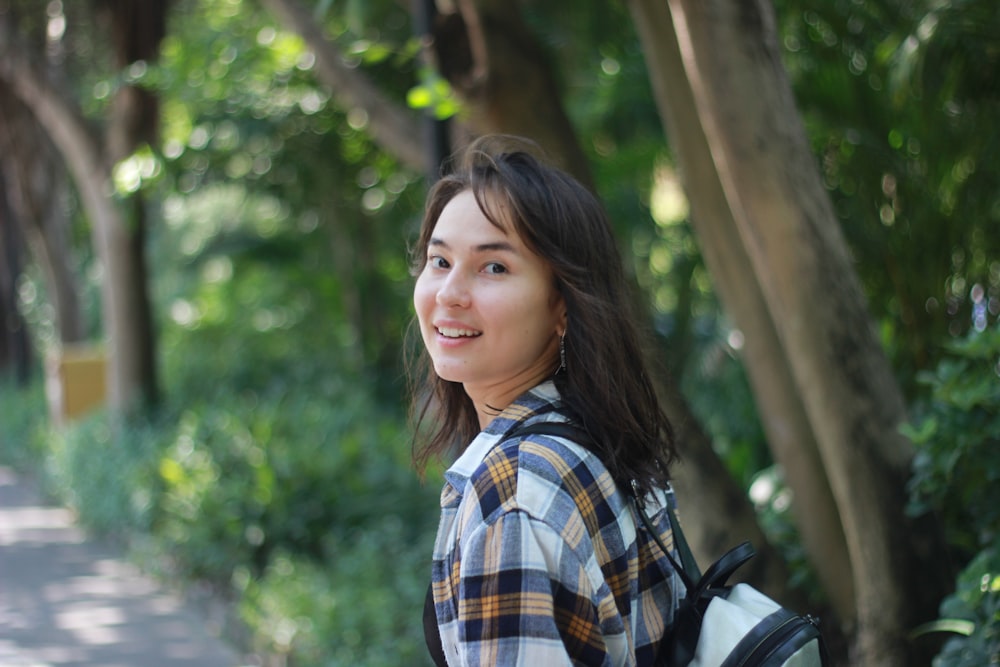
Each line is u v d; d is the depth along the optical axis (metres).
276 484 5.43
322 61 4.91
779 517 3.38
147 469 6.28
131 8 7.09
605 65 5.95
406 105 6.35
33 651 4.57
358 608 4.07
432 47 2.98
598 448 1.23
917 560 2.39
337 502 5.42
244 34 6.64
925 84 3.14
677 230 6.57
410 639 3.86
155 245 13.00
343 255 9.40
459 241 1.26
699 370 5.98
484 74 2.82
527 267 1.26
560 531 1.14
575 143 2.86
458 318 1.26
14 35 7.72
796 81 3.50
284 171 8.09
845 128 3.36
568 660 1.11
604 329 1.24
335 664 3.77
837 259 2.40
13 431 10.00
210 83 6.71
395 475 5.63
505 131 2.83
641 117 5.94
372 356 9.41
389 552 4.80
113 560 6.21
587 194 1.31
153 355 8.16
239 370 10.33
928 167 3.28
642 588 1.29
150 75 6.45
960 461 2.33
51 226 10.84
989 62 3.04
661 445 1.38
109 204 7.91
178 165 6.87
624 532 1.23
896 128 3.33
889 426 2.41
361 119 5.76
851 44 3.46
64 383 9.09
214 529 5.40
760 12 2.38
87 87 9.02
